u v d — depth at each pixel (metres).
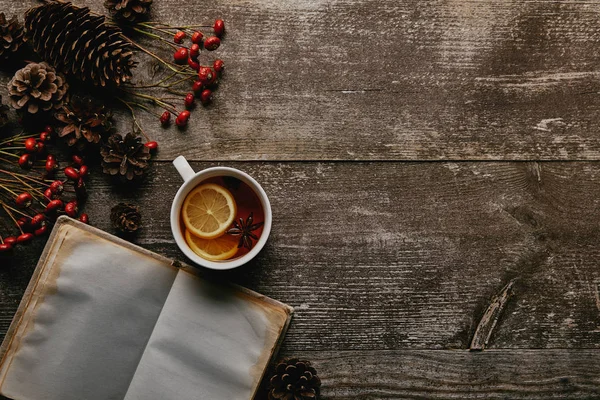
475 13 0.85
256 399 0.83
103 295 0.81
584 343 0.85
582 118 0.86
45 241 0.83
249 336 0.82
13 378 0.80
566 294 0.85
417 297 0.85
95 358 0.81
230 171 0.78
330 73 0.85
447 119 0.85
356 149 0.85
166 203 0.83
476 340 0.85
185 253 0.77
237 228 0.80
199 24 0.84
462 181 0.85
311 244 0.84
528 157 0.85
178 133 0.84
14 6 0.84
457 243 0.85
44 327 0.81
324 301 0.84
